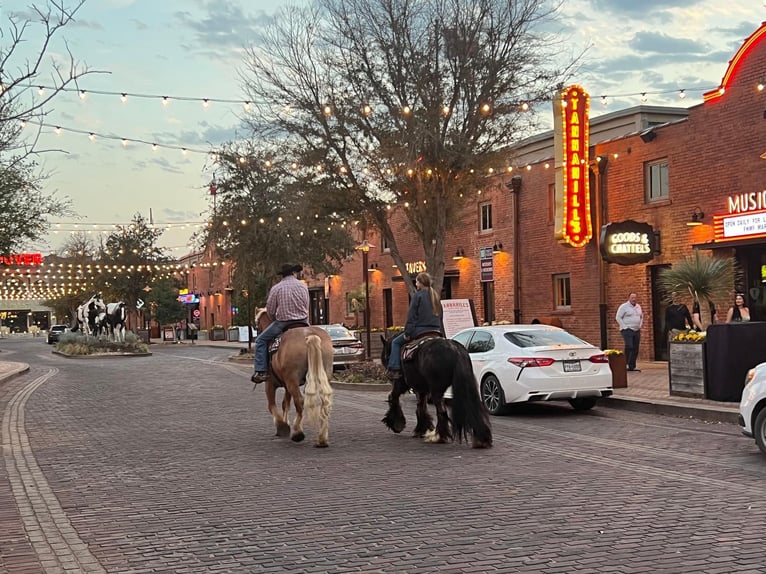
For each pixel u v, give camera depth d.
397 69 18.92
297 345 11.34
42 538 6.68
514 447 10.83
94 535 6.75
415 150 18.44
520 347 14.11
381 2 18.75
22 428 13.23
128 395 18.62
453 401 10.85
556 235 22.97
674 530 6.54
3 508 7.73
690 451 10.27
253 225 32.84
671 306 19.05
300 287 11.98
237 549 6.29
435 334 11.78
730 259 18.12
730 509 7.20
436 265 20.20
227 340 64.44
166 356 40.12
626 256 21.23
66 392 19.62
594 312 24.48
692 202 21.14
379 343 33.31
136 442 11.62
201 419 14.16
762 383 9.54
